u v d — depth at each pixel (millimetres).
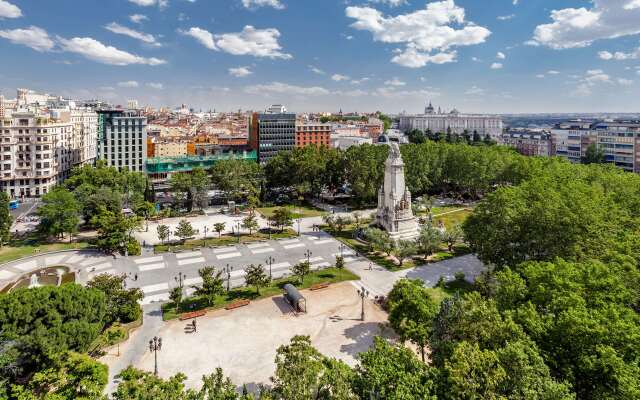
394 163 102812
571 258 61094
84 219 113875
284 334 57469
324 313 63938
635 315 41062
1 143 145000
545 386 30828
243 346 54375
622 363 32594
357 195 141375
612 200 82875
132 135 181250
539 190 79375
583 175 118250
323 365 38062
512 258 69000
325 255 91500
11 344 41438
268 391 35125
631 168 191500
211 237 103938
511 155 158125
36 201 147375
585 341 35812
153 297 69750
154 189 148125
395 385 32812
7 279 76812
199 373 48438
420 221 116562
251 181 148250
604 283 44500
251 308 65562
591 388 34969
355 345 54469
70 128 177125
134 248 90062
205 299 68000
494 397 30250
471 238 77750
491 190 154875
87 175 128500
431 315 47875
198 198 132625
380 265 85125
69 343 45094
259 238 103375
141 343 54969
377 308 65688
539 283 46781
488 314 40031
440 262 86875
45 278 77188
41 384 37406
